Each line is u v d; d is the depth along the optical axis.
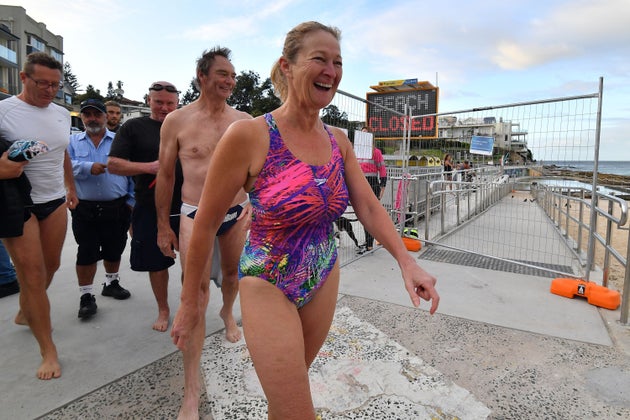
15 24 47.88
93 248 3.27
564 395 2.26
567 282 3.81
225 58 2.40
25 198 2.37
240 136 1.21
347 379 2.38
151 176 2.90
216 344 2.82
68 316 3.28
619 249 6.59
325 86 1.26
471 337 2.94
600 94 3.86
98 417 2.06
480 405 2.16
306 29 1.25
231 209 2.61
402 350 2.73
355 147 4.96
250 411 2.11
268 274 1.27
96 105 3.49
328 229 1.39
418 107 11.28
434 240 6.52
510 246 6.31
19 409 2.11
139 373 2.46
